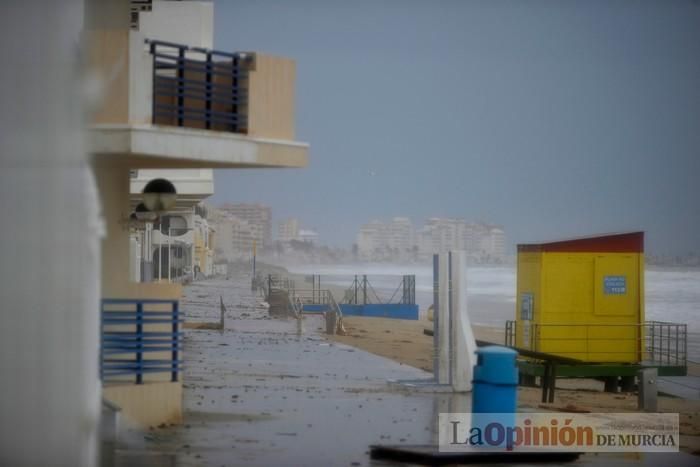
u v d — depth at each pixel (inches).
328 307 5930.1
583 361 2844.5
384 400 2410.2
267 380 2775.6
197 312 5895.7
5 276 1344.7
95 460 1563.7
